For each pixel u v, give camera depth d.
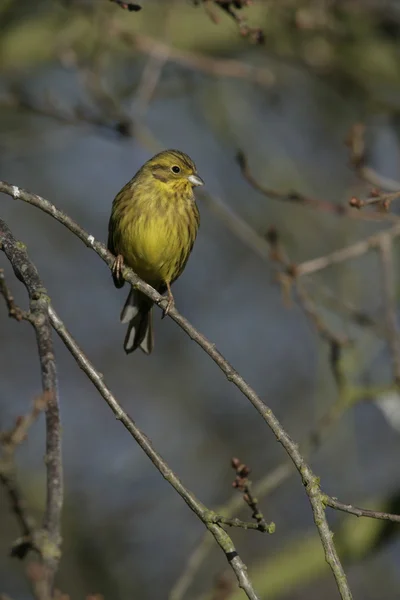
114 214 9.54
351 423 13.80
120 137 12.05
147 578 14.10
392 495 11.08
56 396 5.21
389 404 11.00
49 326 5.68
